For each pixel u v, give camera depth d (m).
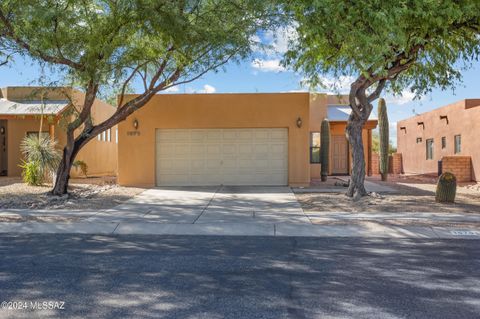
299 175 17.06
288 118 17.06
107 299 4.78
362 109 13.20
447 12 10.14
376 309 4.49
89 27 12.25
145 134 17.41
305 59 13.09
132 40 12.94
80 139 13.94
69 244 7.77
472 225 9.23
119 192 15.23
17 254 6.94
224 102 17.23
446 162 21.02
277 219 10.06
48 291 5.05
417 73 14.46
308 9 10.31
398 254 6.93
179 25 11.38
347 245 7.66
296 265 6.26
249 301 4.72
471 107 21.67
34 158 17.11
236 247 7.52
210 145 17.38
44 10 10.78
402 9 9.67
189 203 12.66
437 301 4.73
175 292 5.02
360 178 13.18
